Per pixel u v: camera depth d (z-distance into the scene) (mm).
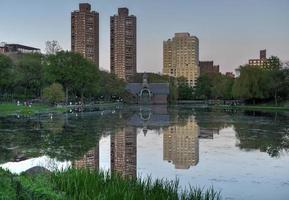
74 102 154625
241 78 140125
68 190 14914
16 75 119625
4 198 12438
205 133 53438
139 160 32312
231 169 28641
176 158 33250
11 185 13891
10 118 76750
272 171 28016
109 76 180875
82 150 37312
